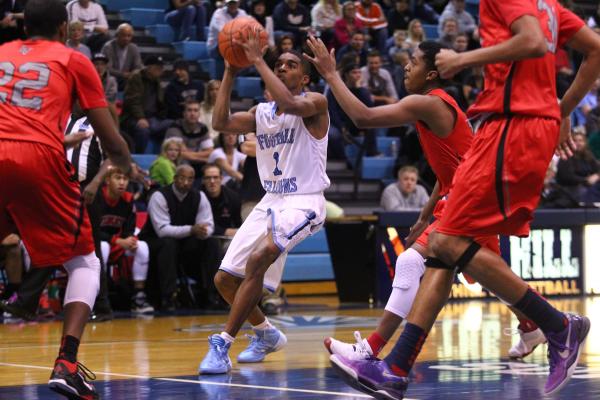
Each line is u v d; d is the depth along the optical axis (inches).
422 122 214.4
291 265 556.1
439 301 177.9
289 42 589.6
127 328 372.2
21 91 182.1
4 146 177.9
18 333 355.3
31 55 185.8
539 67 176.7
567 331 177.2
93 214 391.9
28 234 184.1
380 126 195.0
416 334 176.9
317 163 247.4
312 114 241.3
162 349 295.1
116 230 447.8
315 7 689.0
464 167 177.3
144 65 596.4
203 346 304.0
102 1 681.0
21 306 340.5
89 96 187.2
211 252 461.7
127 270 455.5
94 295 190.1
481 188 174.2
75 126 324.2
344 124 613.3
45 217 183.2
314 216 245.1
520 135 173.9
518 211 175.6
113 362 260.8
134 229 453.7
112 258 447.8
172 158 502.3
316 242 572.7
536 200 178.2
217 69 642.2
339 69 605.3
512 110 174.2
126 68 592.4
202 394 199.0
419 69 216.2
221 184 488.7
